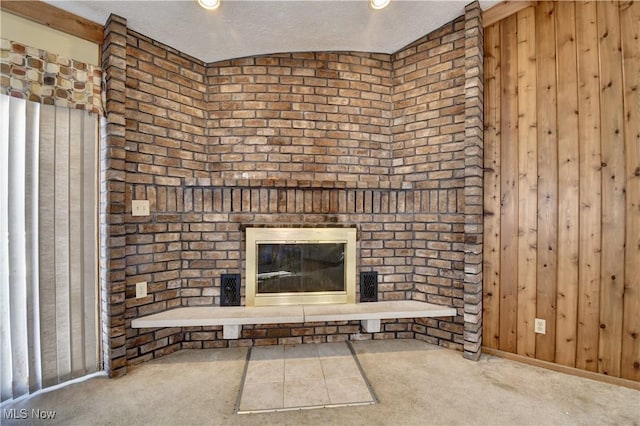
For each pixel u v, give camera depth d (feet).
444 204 7.80
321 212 8.05
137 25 6.84
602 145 6.22
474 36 7.07
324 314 7.29
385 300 8.33
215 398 5.78
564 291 6.59
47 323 6.02
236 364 7.06
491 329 7.43
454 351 7.63
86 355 6.51
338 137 8.48
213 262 7.86
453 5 7.00
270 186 7.83
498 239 7.30
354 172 8.53
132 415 5.30
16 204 5.69
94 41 6.61
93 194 6.58
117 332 6.54
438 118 7.92
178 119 7.75
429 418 5.21
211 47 7.76
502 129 7.24
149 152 7.22
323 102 8.43
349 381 6.34
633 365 5.97
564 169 6.57
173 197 7.61
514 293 7.14
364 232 8.27
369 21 7.24
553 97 6.68
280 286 8.13
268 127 8.28
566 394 5.84
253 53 8.19
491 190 7.36
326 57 8.44
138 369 6.81
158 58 7.41
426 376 6.50
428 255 8.07
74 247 6.33
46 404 5.57
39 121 5.89
